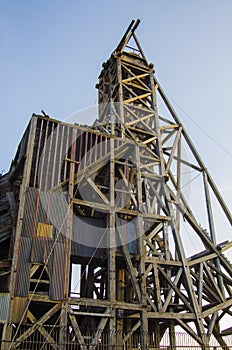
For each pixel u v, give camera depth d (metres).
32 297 15.16
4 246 18.12
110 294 16.70
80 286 21.38
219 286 20.56
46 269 16.05
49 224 17.06
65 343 14.63
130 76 28.14
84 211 21.23
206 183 24.20
